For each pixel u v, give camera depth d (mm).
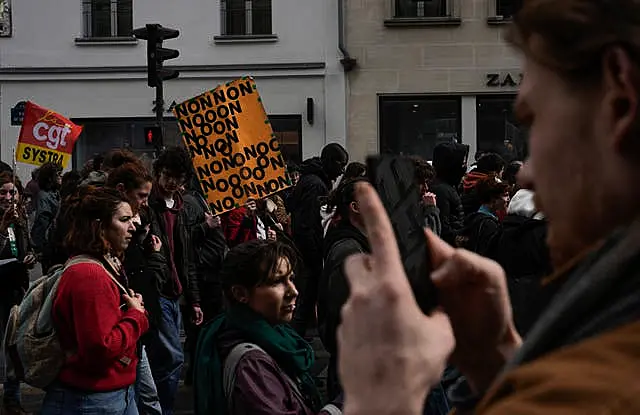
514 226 4078
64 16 18312
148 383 5176
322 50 18031
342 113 17984
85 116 18359
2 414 6566
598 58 935
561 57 949
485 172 7535
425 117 17984
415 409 877
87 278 3893
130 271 5219
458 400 1116
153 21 18250
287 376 3146
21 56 18328
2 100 18328
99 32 18453
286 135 18188
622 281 865
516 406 802
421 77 17828
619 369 776
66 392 3953
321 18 18047
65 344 3939
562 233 991
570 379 785
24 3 18297
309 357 3256
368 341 892
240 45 18172
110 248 4074
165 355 5781
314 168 8430
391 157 1140
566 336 890
